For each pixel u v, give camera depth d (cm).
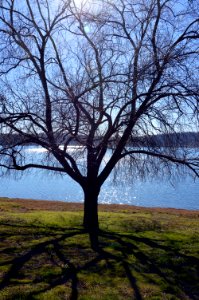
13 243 1027
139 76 1017
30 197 3672
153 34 1120
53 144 1022
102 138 1119
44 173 1986
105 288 736
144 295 709
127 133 1137
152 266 879
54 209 1962
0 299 664
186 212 2069
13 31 1138
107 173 1246
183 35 1130
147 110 1085
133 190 4141
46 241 1055
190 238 1159
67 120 976
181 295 727
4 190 4188
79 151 1170
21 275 788
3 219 1350
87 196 1272
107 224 1352
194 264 904
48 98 1047
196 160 1135
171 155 1145
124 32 1188
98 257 925
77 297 685
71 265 859
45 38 1162
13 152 1099
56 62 1183
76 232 1184
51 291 705
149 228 1313
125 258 925
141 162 1234
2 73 1159
